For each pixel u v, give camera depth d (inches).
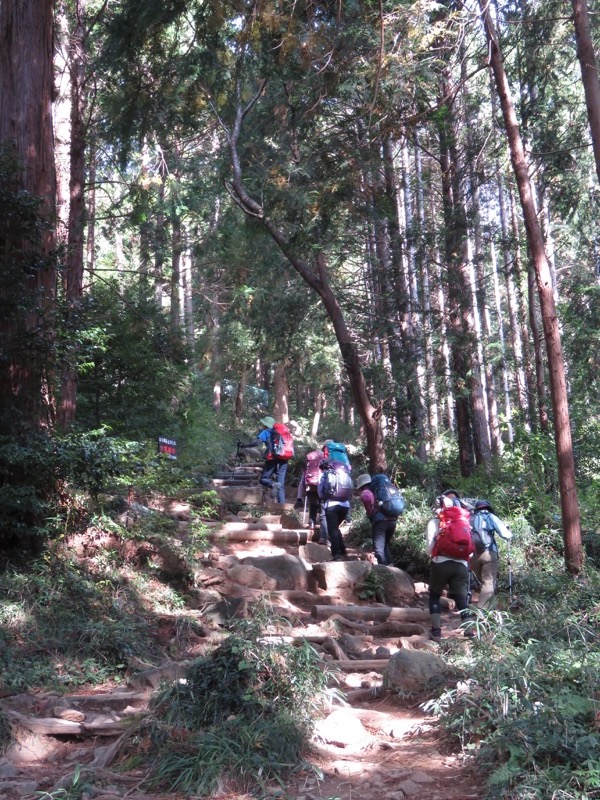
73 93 520.4
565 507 367.6
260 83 567.2
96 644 257.9
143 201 621.0
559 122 631.2
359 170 455.2
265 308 734.5
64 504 333.1
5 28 358.0
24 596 280.5
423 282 730.8
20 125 353.4
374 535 418.0
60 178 524.7
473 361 656.4
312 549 428.8
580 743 156.6
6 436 312.2
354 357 544.7
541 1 523.5
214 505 491.8
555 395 376.5
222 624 312.0
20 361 328.5
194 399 840.3
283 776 170.9
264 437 569.9
